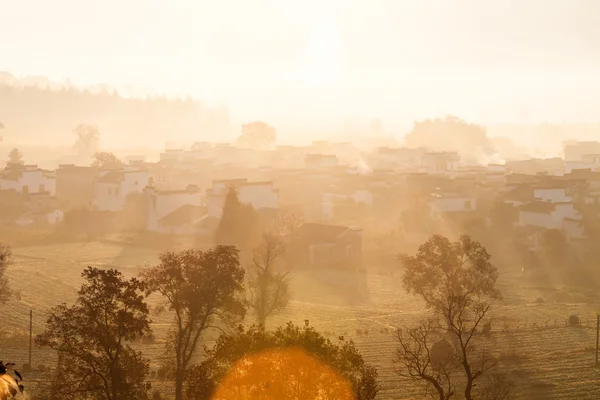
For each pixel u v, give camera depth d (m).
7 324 129.25
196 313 90.56
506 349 118.00
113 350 83.06
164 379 100.69
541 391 100.06
